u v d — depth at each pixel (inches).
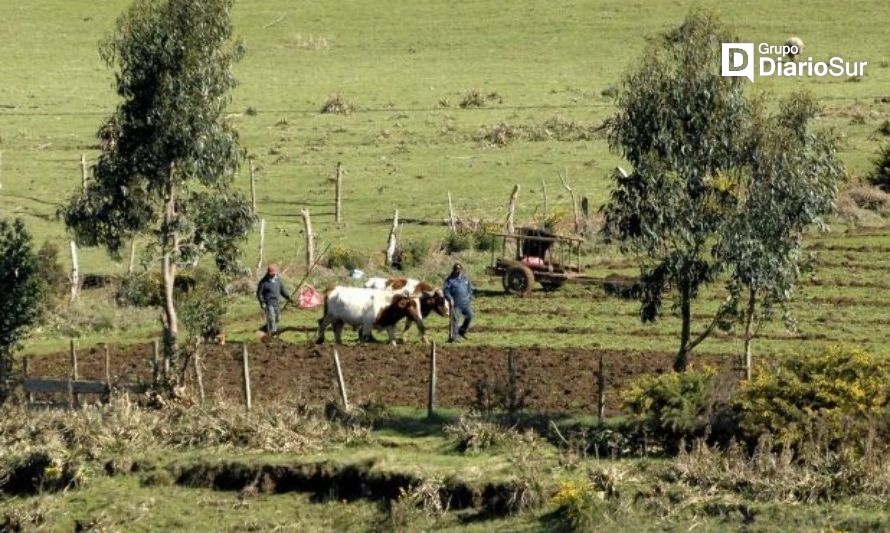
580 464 1812.3
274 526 1820.9
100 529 1845.5
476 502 1782.7
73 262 2935.5
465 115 4867.1
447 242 3208.7
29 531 1863.9
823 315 2598.4
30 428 2033.7
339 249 3115.2
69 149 4443.9
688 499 1705.2
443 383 2217.0
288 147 4446.4
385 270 3041.3
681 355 1967.3
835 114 4500.5
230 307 2822.3
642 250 1988.2
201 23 2080.5
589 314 2682.1
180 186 2159.2
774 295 1939.0
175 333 2150.6
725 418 1836.9
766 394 1809.8
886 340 2427.4
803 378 1836.9
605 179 3860.7
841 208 3262.8
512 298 2810.0
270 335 2541.8
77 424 2031.3
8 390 2165.4
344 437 1974.7
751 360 2201.0
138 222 2127.2
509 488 1772.9
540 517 1732.3
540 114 4815.5
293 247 3275.1
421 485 1807.3
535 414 1987.0
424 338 2493.8
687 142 1879.9
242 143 4520.2
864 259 2972.4
